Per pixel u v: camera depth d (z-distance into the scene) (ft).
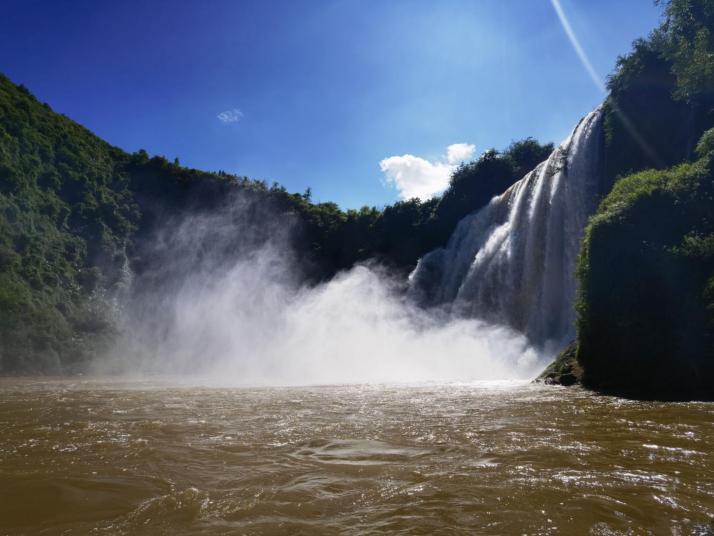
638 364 33.14
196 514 10.46
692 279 32.24
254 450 16.40
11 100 160.25
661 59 68.85
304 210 177.88
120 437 18.92
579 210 73.05
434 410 25.35
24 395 39.17
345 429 20.03
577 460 14.30
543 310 73.56
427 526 9.48
